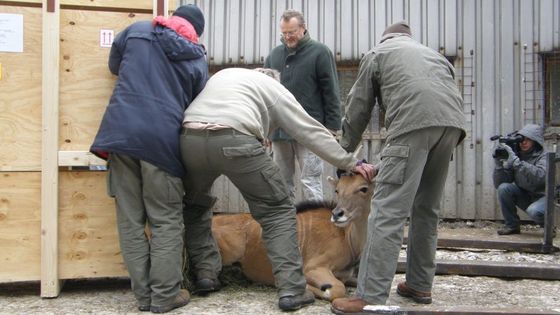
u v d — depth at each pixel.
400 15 6.98
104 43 3.97
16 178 3.88
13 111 3.87
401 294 4.00
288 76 5.37
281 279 3.69
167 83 3.65
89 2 3.94
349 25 7.04
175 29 3.72
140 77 3.60
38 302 3.81
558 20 6.71
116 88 3.62
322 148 3.87
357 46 7.03
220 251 4.33
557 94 6.84
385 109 3.70
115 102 3.57
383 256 3.47
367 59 3.74
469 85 6.92
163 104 3.59
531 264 4.75
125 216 3.66
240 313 3.60
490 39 6.88
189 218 4.06
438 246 5.79
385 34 3.92
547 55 6.81
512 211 6.23
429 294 3.86
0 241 3.86
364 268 3.51
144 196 3.63
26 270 3.90
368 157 7.14
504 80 6.85
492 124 6.88
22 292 4.05
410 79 3.52
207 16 7.18
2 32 3.86
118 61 3.81
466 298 4.07
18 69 3.88
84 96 3.95
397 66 3.58
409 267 3.89
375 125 7.13
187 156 3.64
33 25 3.89
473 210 6.94
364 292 3.49
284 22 5.24
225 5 7.16
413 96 3.48
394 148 3.50
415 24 6.98
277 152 5.45
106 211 3.99
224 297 3.98
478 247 5.75
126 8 3.99
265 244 3.82
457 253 5.59
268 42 7.13
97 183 3.98
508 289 4.37
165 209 3.64
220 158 3.59
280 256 3.72
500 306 3.88
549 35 6.74
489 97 6.88
